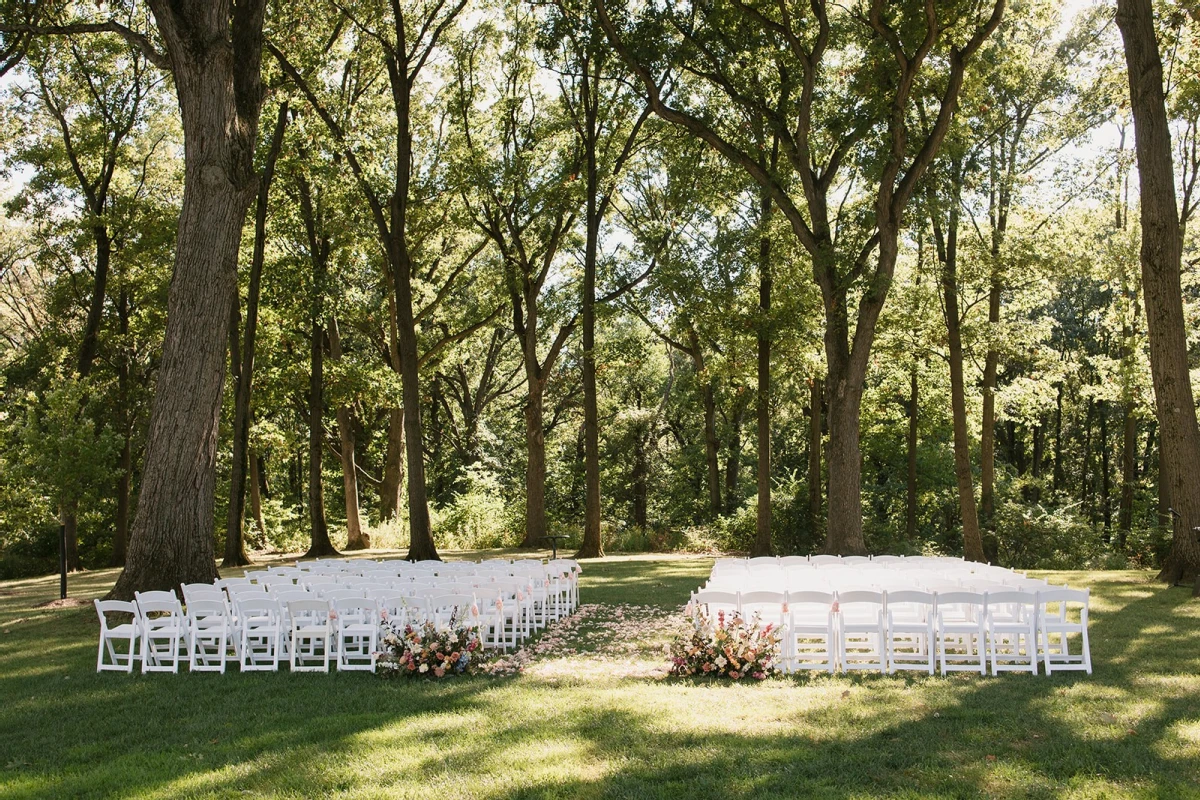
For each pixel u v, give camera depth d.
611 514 42.06
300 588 10.11
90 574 23.52
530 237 28.34
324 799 5.00
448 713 6.80
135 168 28.25
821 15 17.80
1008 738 5.80
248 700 7.47
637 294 27.73
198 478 12.25
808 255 22.44
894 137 17.64
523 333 28.41
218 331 12.43
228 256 12.45
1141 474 39.09
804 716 6.48
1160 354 14.84
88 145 25.16
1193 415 14.76
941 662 7.98
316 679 8.29
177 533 12.10
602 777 5.22
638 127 25.33
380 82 25.38
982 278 21.77
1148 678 7.49
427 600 8.88
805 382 27.42
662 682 7.92
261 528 31.50
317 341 25.53
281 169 22.97
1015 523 23.00
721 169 23.30
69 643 10.90
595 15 19.42
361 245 25.75
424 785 5.16
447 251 30.25
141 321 27.42
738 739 5.89
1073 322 36.03
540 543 28.45
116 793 5.22
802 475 36.06
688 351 32.06
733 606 9.30
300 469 43.56
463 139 25.38
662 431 41.06
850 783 5.00
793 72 20.53
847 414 18.83
